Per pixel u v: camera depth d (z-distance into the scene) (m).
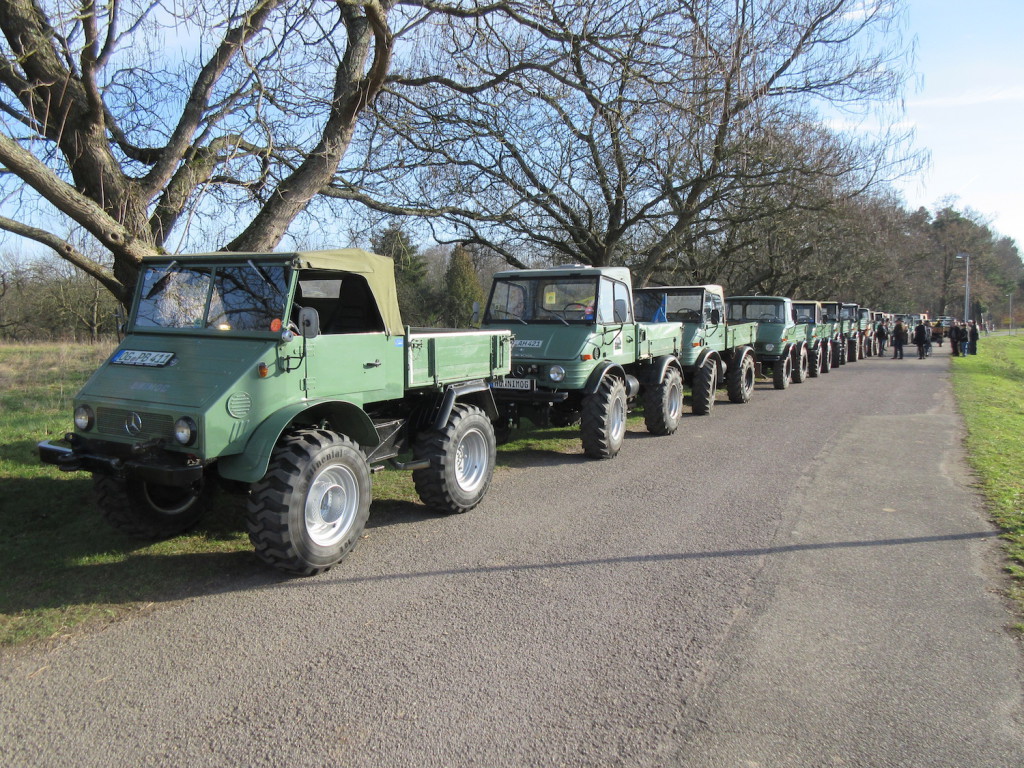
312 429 4.89
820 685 3.23
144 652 3.56
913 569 4.71
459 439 6.00
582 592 4.32
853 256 26.97
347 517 4.84
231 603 4.17
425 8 8.00
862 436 9.93
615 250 16.64
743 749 2.74
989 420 11.41
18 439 7.95
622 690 3.19
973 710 3.01
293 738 2.83
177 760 2.69
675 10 9.91
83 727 2.91
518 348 8.28
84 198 5.50
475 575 4.61
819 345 20.03
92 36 5.67
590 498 6.58
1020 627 3.82
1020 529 5.51
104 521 5.61
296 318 4.91
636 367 10.14
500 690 3.19
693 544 5.23
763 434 10.16
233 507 6.16
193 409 4.22
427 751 2.74
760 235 20.22
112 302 23.28
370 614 4.02
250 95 6.73
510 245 15.15
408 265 12.15
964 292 67.62
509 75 9.67
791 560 4.89
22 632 3.73
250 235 7.10
